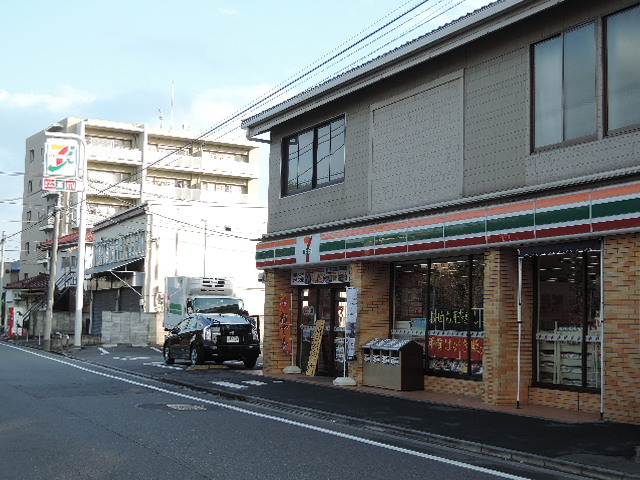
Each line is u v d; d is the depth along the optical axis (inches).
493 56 522.3
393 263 650.8
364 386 623.8
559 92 472.4
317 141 732.7
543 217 461.7
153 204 1510.8
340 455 332.2
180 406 495.5
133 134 2405.3
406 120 603.5
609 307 430.9
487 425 411.2
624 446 347.3
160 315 1433.3
